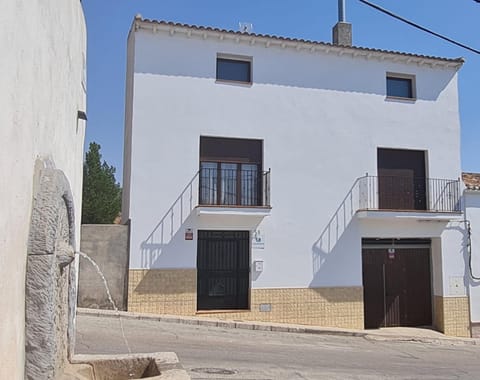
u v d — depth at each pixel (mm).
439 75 15695
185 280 12672
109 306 12172
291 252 13594
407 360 9617
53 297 3227
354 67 14789
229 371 7238
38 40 3102
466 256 15094
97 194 27078
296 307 13461
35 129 3082
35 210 3080
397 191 14930
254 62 13844
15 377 2729
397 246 15008
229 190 13453
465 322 14812
